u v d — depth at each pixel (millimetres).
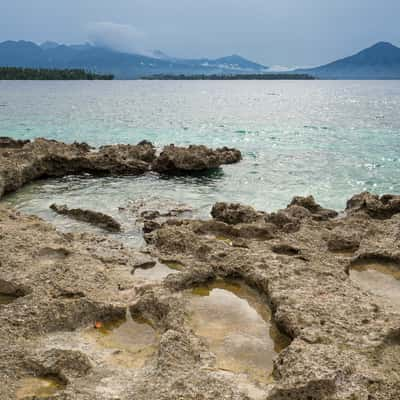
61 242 16875
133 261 15688
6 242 16141
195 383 8430
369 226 18375
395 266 15406
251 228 18531
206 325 11758
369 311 11266
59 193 26797
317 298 11992
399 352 9922
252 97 156375
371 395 8164
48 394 8766
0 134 50594
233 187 28641
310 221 19438
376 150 41594
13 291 13211
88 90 186625
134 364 9883
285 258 14914
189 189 28078
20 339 10516
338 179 30828
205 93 186500
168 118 72250
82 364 9375
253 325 11781
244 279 14188
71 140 47281
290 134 53375
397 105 111812
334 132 55125
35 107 89750
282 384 8211
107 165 31984
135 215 22188
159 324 11656
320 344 9664
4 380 8977
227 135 52312
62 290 12789
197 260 15844
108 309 11945
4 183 26141
